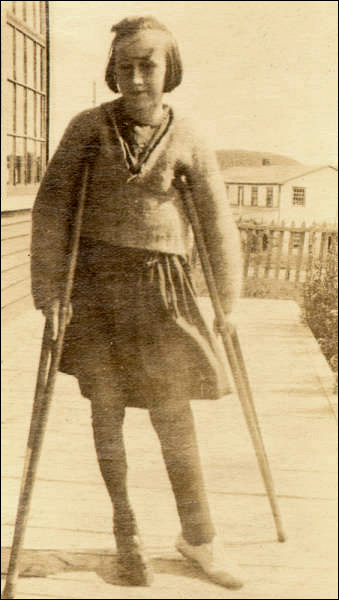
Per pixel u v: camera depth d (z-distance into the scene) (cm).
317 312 429
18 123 450
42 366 209
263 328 436
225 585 209
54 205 197
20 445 278
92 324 201
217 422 311
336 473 265
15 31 420
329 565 213
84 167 194
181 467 215
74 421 305
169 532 237
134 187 190
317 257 410
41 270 199
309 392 343
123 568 215
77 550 222
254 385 345
